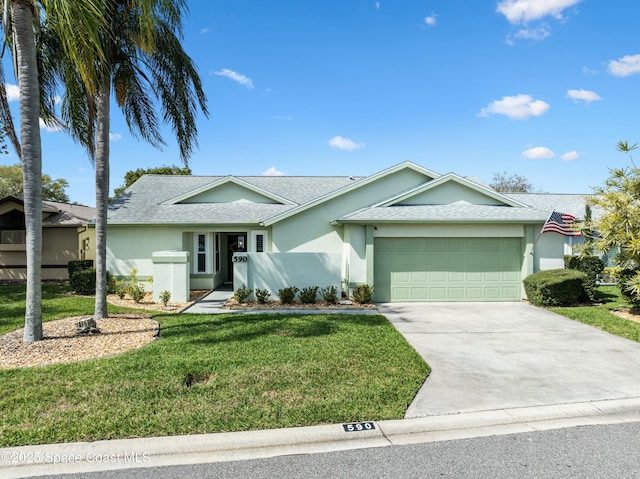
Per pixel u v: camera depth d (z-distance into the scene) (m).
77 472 3.78
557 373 6.56
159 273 13.29
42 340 7.86
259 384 5.68
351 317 10.61
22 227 20.00
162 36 9.86
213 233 17.23
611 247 11.38
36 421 4.61
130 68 10.30
